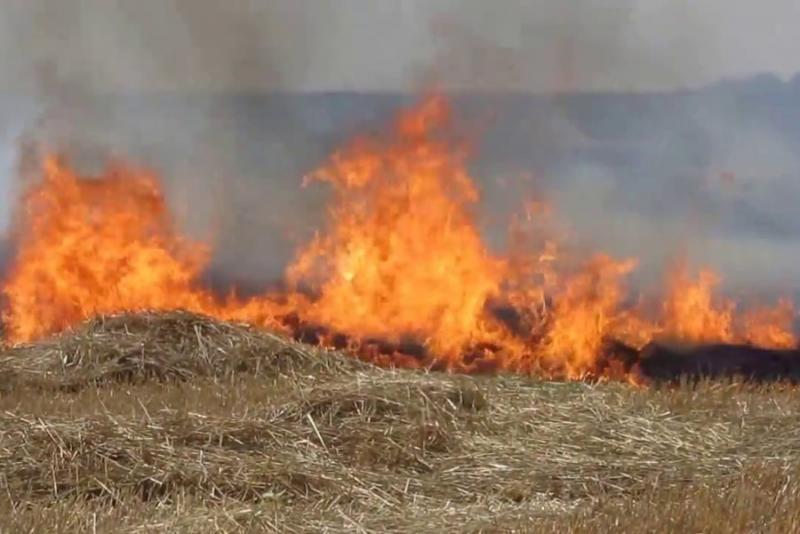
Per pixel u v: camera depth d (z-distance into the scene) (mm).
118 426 28109
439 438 28609
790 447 29312
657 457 28625
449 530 23406
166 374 36281
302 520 23969
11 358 37438
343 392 30328
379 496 25828
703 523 23219
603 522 23453
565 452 28719
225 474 26219
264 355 37250
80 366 36594
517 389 34000
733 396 34031
